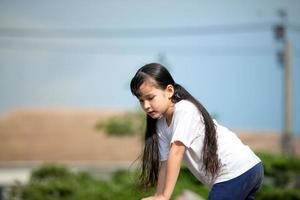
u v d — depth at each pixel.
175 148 9.60
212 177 9.98
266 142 59.78
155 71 9.62
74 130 58.06
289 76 55.03
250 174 9.89
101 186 36.00
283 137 54.59
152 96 9.62
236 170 9.85
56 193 36.16
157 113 9.71
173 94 9.83
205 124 9.76
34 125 58.69
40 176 39.47
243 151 9.98
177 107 9.74
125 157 51.22
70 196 35.56
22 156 51.50
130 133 56.59
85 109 63.19
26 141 54.75
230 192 9.85
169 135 10.16
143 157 10.40
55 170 39.62
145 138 10.38
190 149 9.85
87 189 35.72
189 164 10.07
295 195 36.66
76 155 52.03
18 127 57.91
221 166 9.88
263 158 40.94
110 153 52.22
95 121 59.78
